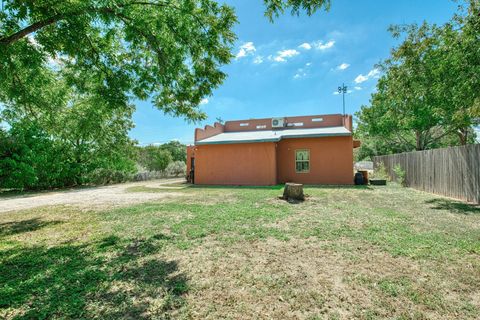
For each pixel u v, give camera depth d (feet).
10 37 13.00
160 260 11.88
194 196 33.58
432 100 32.58
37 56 14.75
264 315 7.64
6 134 45.47
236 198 30.63
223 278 10.01
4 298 8.75
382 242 13.69
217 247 13.47
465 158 27.02
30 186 51.70
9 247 14.15
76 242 14.99
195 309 7.98
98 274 10.47
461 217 19.38
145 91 18.83
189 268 10.97
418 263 11.08
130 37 16.21
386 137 82.69
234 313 7.75
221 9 16.78
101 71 17.58
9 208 27.40
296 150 51.13
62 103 26.13
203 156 53.47
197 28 17.11
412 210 22.15
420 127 61.72
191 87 19.22
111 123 62.54
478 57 19.94
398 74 27.09
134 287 9.40
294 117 59.11
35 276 10.47
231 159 51.26
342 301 8.32
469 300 8.25
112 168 70.85
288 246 13.44
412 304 8.07
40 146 49.01
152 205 26.53
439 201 26.86
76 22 12.98
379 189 39.01
